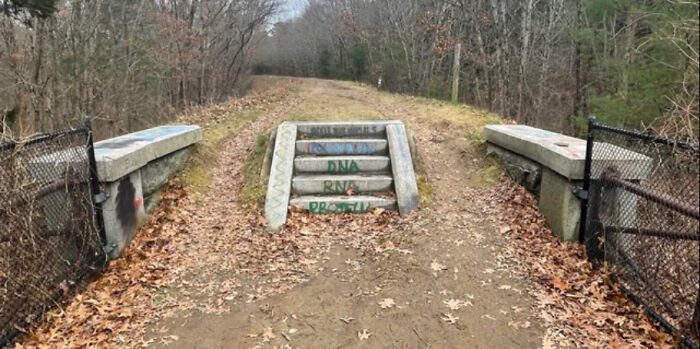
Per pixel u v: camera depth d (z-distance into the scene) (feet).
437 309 13.30
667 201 11.83
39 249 12.56
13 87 48.96
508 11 64.80
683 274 11.87
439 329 12.37
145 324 12.62
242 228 18.74
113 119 63.16
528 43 65.92
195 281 14.93
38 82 50.39
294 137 24.61
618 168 14.94
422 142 28.48
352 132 25.72
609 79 56.39
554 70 72.43
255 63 157.99
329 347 11.66
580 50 61.52
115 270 15.35
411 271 15.39
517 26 69.21
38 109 48.73
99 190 15.38
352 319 12.87
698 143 11.41
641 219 13.39
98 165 15.29
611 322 12.46
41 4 38.96
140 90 78.13
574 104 65.41
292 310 13.33
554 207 17.62
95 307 13.20
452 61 82.23
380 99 52.21
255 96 54.80
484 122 32.32
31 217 12.03
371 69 110.52
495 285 14.53
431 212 19.85
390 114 37.76
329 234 18.44
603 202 15.31
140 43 69.92
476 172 23.94
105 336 11.94
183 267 15.76
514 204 19.94
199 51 73.41
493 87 66.59
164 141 20.33
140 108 75.87
